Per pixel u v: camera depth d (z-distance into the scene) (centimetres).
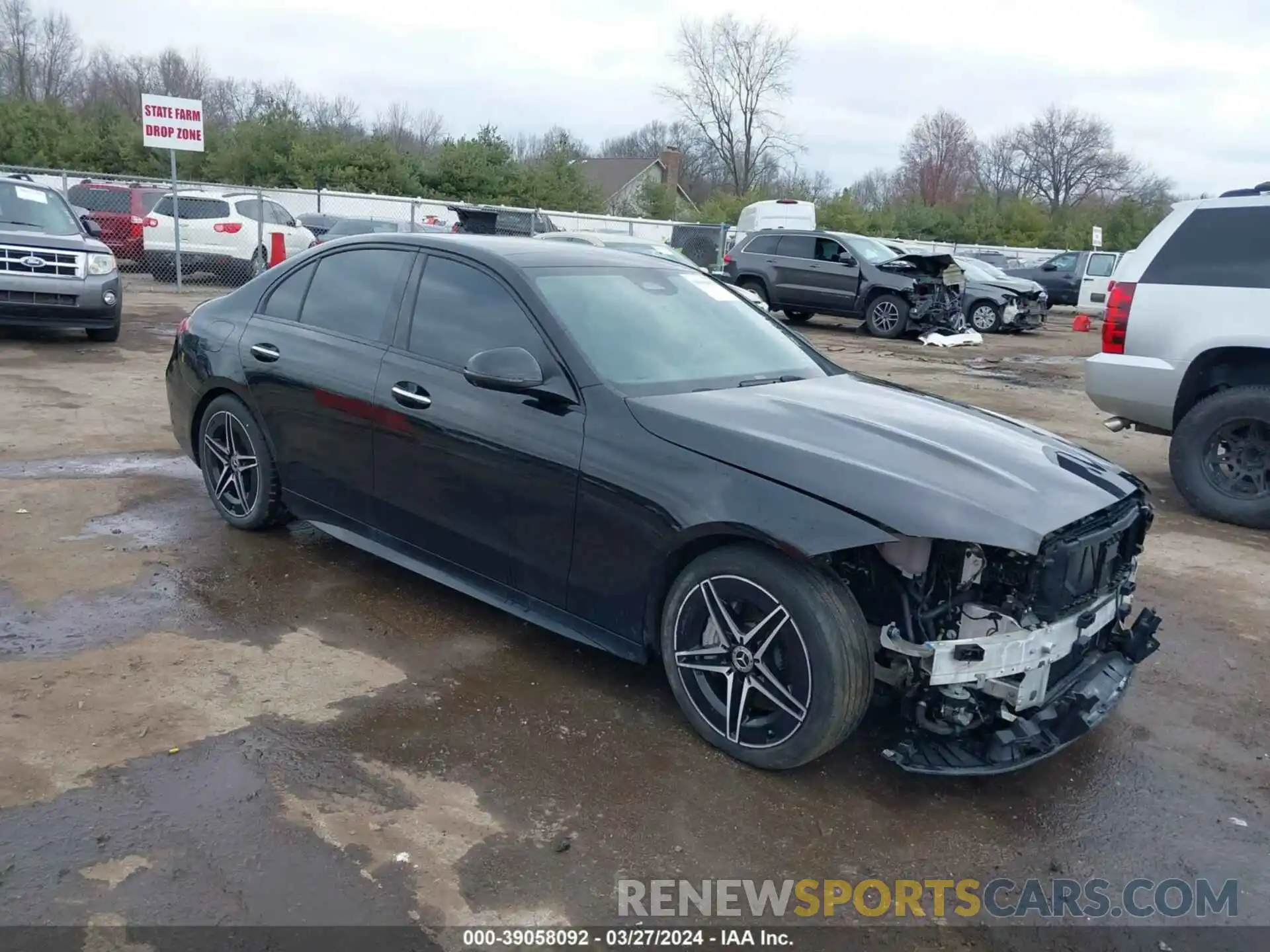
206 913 250
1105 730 375
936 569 305
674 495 331
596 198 4084
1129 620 480
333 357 447
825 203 4575
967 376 1363
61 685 357
